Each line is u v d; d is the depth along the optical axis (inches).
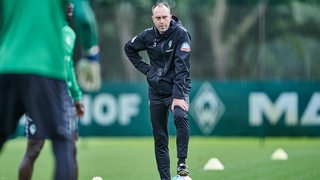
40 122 539.5
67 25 700.0
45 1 547.5
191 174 1008.2
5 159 1312.7
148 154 1423.5
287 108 1728.6
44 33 543.8
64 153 546.9
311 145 1668.3
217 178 957.2
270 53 1752.0
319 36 1760.6
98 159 1304.1
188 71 769.6
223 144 1720.0
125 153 1451.8
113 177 986.7
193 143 1765.5
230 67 1752.0
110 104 1711.4
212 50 1758.1
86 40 956.6
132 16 1742.1
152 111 786.2
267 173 1015.0
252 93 1728.6
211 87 1723.7
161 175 788.0
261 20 1756.9
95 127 1705.2
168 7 776.9
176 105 764.0
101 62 1723.7
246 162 1203.9
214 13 1761.8
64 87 557.0
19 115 557.3
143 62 806.5
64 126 548.7
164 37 774.5
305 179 939.3
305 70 1753.2
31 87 535.5
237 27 1758.1
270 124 1727.4
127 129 1716.3
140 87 1716.3
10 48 541.6
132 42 799.1
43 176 993.5
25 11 546.3
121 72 1727.4
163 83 777.6
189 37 775.1
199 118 1721.2
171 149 1485.0
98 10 1734.7
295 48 1755.7
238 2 2110.0
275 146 1636.3
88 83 1150.3
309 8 1763.0
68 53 688.4
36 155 717.9
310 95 1728.6
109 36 1734.7
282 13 1755.7
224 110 1723.7
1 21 556.1
